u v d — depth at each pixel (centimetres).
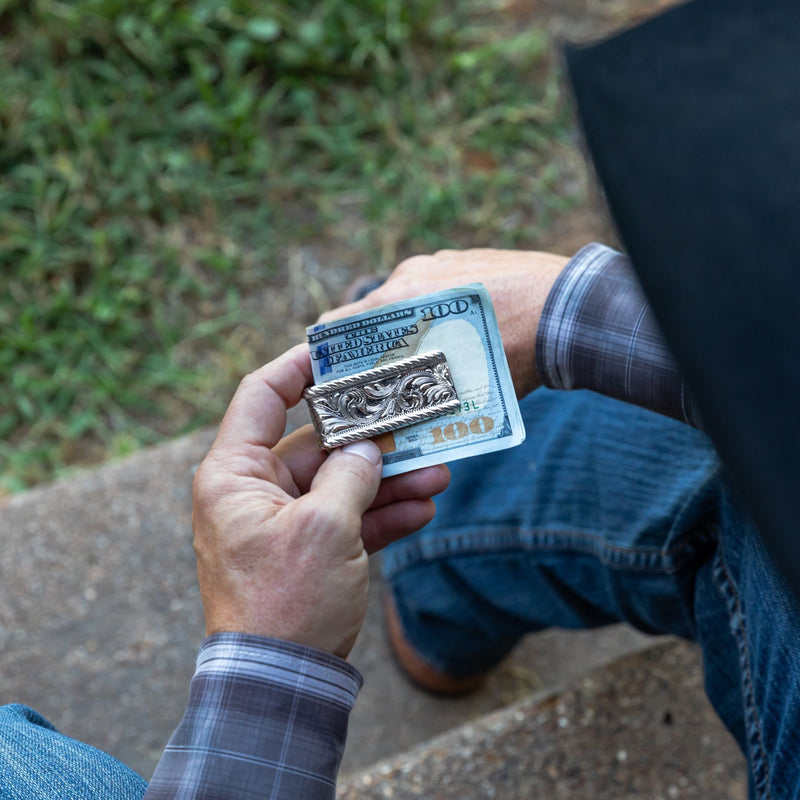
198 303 251
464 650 161
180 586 197
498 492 127
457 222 261
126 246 251
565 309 99
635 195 52
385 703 194
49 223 247
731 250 47
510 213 264
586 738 155
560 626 138
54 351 240
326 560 75
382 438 92
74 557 198
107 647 192
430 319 91
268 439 88
